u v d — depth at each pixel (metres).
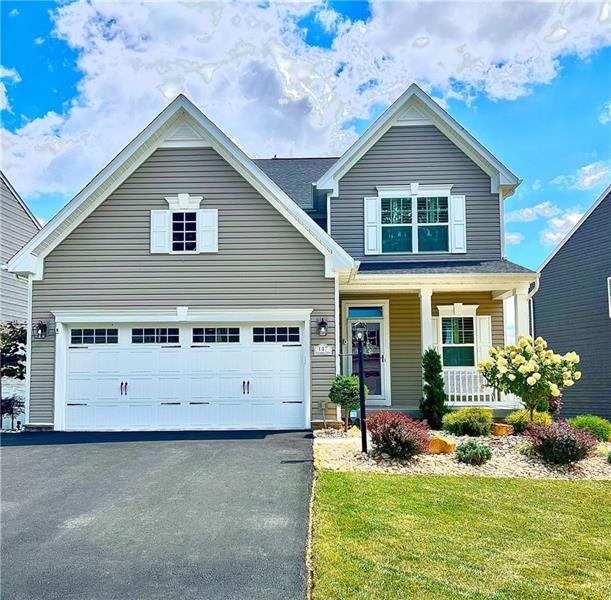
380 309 14.89
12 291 20.27
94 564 4.84
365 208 14.51
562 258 21.16
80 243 12.57
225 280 12.43
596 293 19.09
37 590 4.36
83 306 12.41
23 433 11.77
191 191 12.66
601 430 11.01
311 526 5.70
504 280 12.77
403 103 14.51
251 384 12.27
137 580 4.52
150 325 12.45
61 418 12.21
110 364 12.38
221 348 12.36
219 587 4.38
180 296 12.41
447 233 14.41
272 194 12.45
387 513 6.01
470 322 14.90
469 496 6.75
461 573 4.57
